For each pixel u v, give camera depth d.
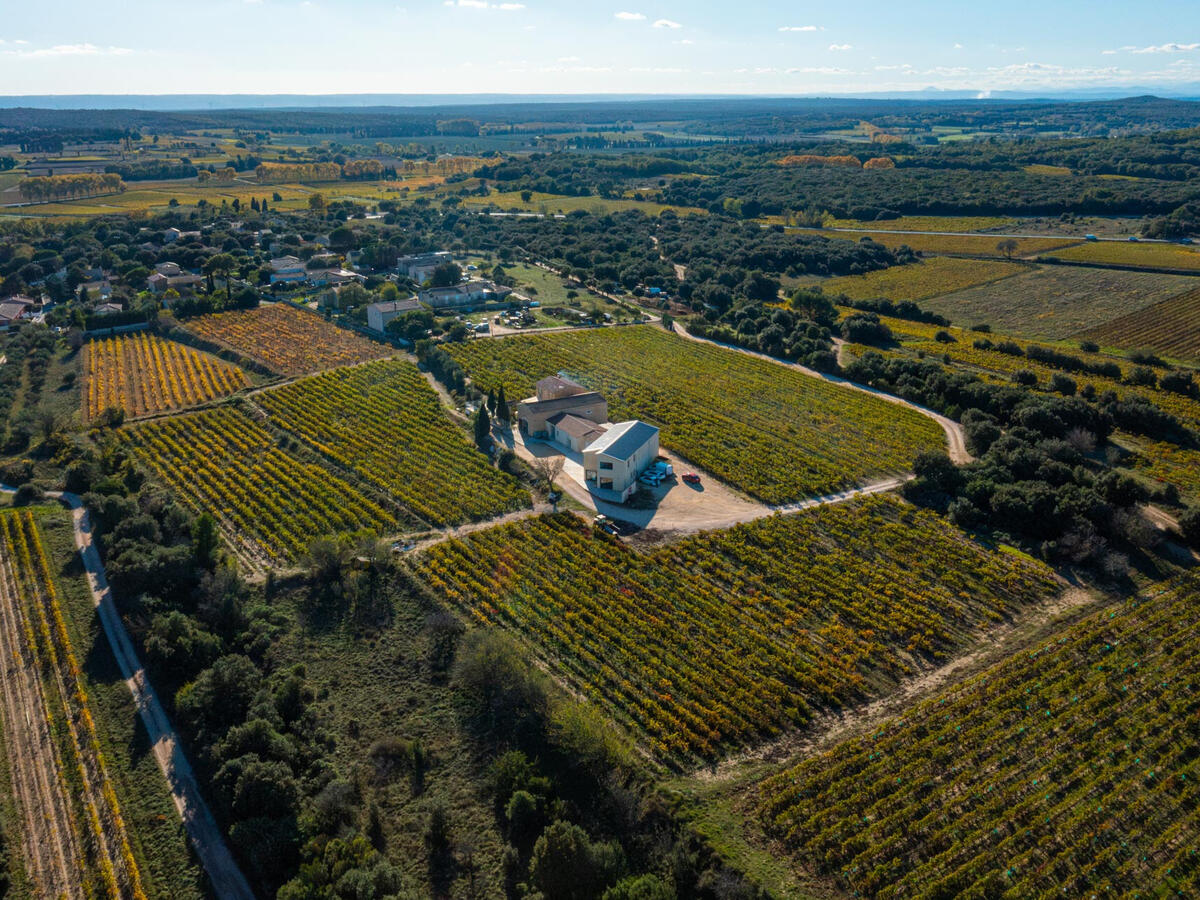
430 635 82.94
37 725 71.06
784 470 118.38
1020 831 57.59
